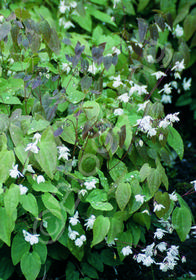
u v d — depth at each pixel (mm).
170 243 762
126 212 635
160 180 628
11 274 635
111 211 654
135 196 622
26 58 719
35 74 701
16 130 589
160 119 645
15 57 700
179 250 765
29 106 676
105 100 712
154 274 719
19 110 622
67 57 662
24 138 601
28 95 695
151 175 627
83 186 652
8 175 567
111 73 780
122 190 614
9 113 667
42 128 611
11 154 570
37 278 657
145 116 624
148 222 670
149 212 684
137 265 723
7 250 645
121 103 718
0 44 689
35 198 595
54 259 686
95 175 676
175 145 702
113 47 765
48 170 576
